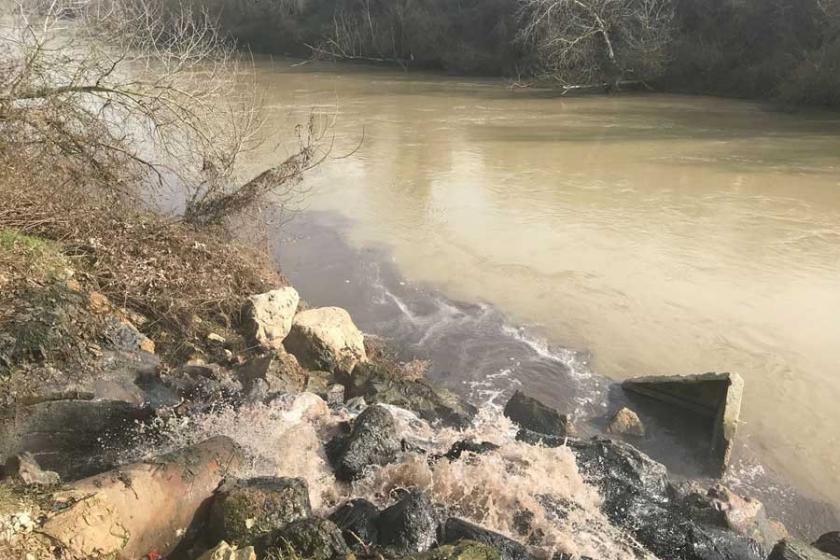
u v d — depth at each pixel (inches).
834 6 1130.0
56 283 303.1
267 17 2057.1
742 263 496.1
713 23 1352.1
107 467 230.7
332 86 1444.4
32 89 370.9
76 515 170.6
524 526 232.5
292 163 474.6
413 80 1560.0
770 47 1268.5
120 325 311.6
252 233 462.9
